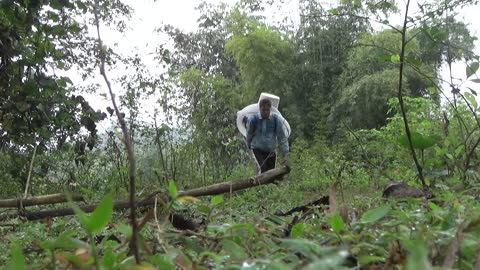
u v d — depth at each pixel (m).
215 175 10.56
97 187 8.26
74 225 4.00
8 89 6.30
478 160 4.30
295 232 1.93
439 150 3.86
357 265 1.43
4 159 7.92
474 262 1.38
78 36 9.30
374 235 1.72
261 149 9.54
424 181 3.65
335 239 1.64
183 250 1.95
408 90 19.45
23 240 2.93
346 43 25.48
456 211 1.93
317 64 25.84
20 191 8.26
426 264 0.68
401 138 3.80
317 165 10.35
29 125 6.59
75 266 1.28
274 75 25.64
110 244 2.07
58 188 8.16
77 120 7.07
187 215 3.79
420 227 1.64
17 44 6.35
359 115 23.00
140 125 10.48
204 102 13.63
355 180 8.02
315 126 23.98
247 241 1.81
